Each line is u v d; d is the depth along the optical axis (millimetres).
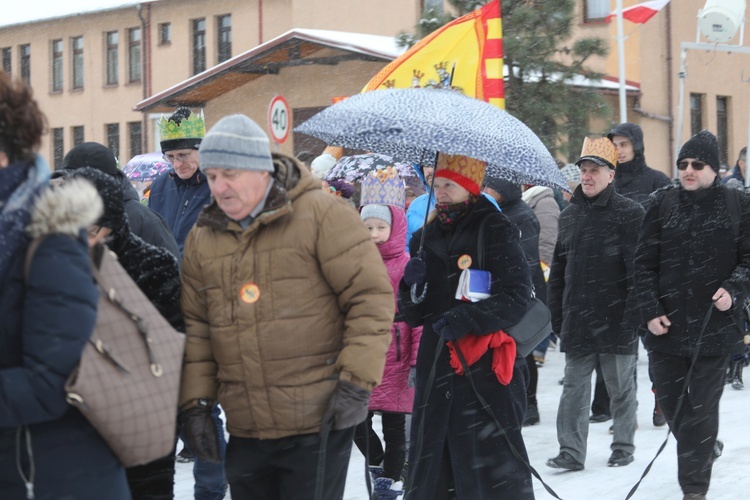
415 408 4762
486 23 6574
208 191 6184
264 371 3594
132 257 3832
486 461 4637
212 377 3750
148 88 32906
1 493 3039
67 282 2924
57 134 35812
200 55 31781
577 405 6684
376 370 3578
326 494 3715
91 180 3615
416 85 6594
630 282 6617
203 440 3715
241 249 3623
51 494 3018
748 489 6090
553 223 9570
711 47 12953
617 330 6660
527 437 7762
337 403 3545
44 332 2893
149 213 4898
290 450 3660
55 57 35781
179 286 3879
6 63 37094
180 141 6086
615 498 6012
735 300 5488
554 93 16375
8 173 2922
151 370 3145
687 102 24781
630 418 6812
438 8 16922
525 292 4586
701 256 5605
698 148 5578
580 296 6746
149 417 3098
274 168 3701
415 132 4289
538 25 16594
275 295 3582
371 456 6062
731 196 5609
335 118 4504
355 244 3621
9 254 2902
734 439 7422
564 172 11797
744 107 26594
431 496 4672
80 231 3035
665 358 5758
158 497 4027
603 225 6730
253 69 22984
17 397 2875
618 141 9414
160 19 32469
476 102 4598
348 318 3627
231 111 24547
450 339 4500
